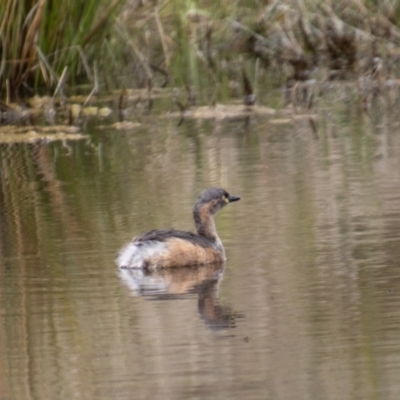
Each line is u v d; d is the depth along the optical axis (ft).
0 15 86.22
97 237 47.29
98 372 32.04
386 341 33.22
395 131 70.23
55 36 89.92
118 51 99.35
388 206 50.49
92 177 61.26
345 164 60.85
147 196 55.26
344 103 82.58
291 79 94.12
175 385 30.78
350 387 29.99
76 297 39.01
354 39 101.40
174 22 101.40
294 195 53.83
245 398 29.60
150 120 80.33
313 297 37.83
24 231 49.06
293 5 101.76
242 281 40.24
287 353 32.76
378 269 40.70
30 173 63.67
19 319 36.88
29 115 84.28
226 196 44.73
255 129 74.18
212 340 33.96
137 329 35.32
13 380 31.91
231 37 106.73
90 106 86.84
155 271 42.16
